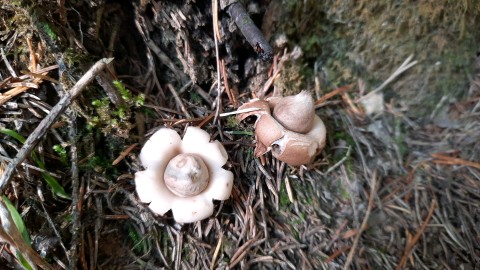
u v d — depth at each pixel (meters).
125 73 0.14
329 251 0.14
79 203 0.12
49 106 0.12
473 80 0.17
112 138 0.13
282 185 0.14
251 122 0.15
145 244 0.13
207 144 0.13
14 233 0.10
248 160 0.14
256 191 0.14
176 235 0.13
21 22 0.12
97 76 0.12
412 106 0.17
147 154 0.12
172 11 0.13
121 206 0.13
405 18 0.15
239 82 0.16
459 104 0.17
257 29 0.13
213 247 0.13
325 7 0.15
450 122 0.17
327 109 0.16
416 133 0.17
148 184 0.12
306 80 0.16
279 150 0.14
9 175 0.11
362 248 0.14
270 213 0.14
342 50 0.16
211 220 0.13
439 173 0.16
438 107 0.17
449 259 0.14
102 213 0.13
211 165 0.13
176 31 0.14
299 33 0.16
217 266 0.13
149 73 0.15
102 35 0.14
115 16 0.14
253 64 0.15
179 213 0.12
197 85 0.15
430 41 0.16
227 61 0.15
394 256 0.14
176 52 0.14
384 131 0.17
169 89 0.15
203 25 0.14
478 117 0.17
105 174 0.13
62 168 0.12
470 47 0.16
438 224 0.15
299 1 0.15
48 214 0.12
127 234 0.13
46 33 0.12
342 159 0.15
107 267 0.12
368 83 0.17
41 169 0.12
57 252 0.12
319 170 0.15
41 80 0.12
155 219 0.13
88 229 0.12
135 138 0.13
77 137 0.12
